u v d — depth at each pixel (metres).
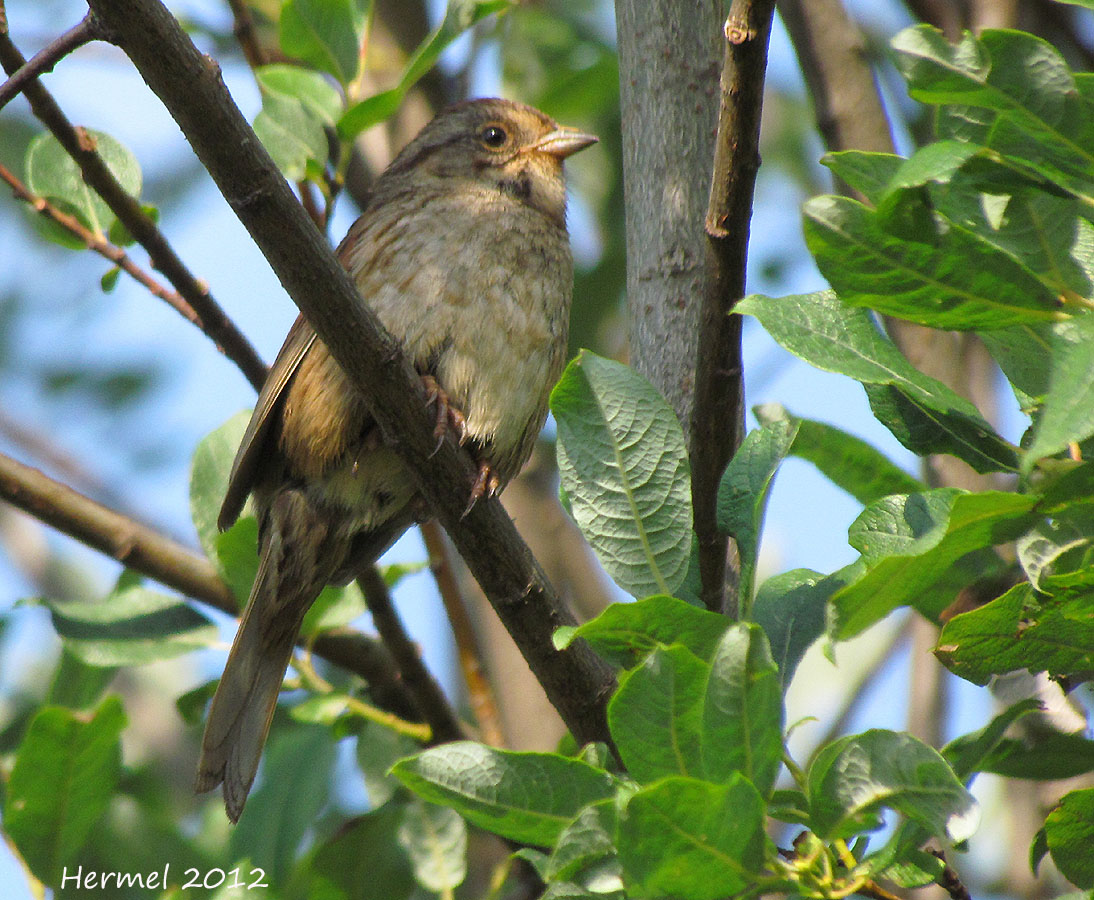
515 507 11.04
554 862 4.47
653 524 5.29
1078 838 5.02
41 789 7.77
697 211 7.14
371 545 8.62
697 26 7.33
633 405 5.39
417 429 6.23
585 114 12.24
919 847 4.82
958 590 6.13
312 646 8.80
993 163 4.77
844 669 11.48
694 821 4.14
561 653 6.15
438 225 8.38
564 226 9.53
